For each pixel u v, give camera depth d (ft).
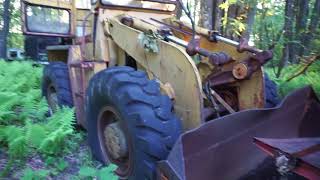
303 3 32.42
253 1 24.81
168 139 10.90
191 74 11.75
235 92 13.79
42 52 29.63
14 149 12.34
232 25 24.81
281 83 21.84
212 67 13.02
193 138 9.85
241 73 12.64
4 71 23.93
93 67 15.05
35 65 28.40
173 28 15.34
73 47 17.21
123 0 15.97
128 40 14.33
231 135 10.45
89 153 14.14
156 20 15.79
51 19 19.06
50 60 22.31
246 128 10.70
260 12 27.12
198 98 11.57
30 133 12.54
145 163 10.93
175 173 9.59
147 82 11.78
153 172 10.80
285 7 29.84
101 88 12.62
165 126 10.99
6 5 57.41
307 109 11.80
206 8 26.53
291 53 31.42
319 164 8.59
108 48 15.48
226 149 10.47
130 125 11.29
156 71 13.14
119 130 12.18
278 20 27.53
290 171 8.97
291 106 11.48
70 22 19.08
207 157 10.14
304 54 29.50
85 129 16.49
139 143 11.02
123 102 11.53
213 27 26.40
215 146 10.25
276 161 9.09
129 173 11.86
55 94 18.61
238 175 10.86
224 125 10.27
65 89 17.46
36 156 13.50
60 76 17.75
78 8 19.11
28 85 21.74
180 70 12.15
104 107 12.92
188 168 9.77
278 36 26.45
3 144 13.87
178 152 9.68
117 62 15.57
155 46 12.96
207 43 14.65
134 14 16.28
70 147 14.55
